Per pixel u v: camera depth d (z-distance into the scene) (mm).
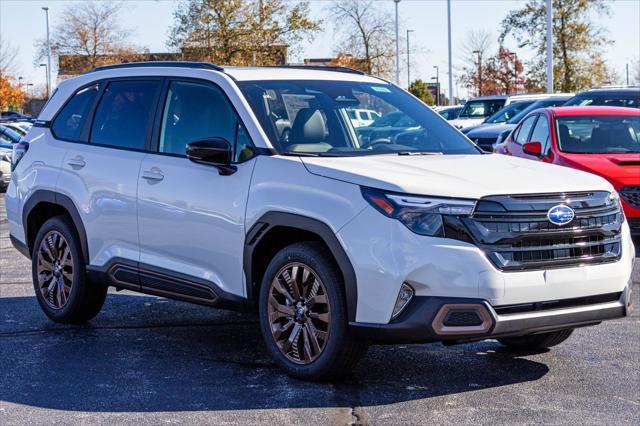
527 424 4668
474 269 4809
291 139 5750
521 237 4934
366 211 4973
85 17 56562
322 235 5121
